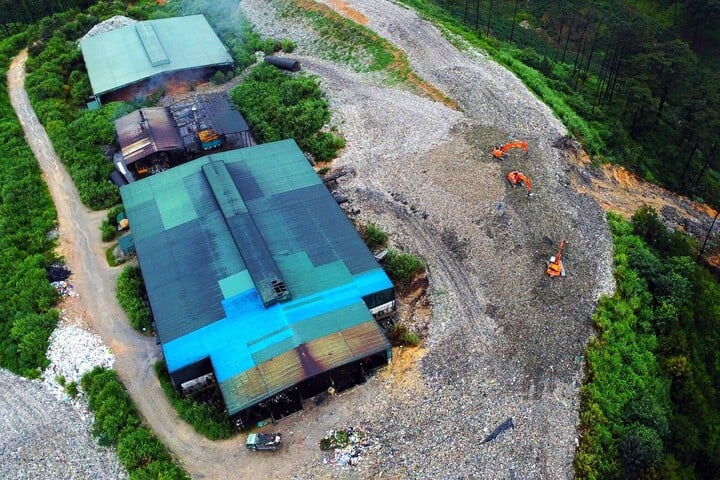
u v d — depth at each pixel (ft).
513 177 176.35
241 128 201.16
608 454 118.73
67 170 204.85
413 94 217.36
